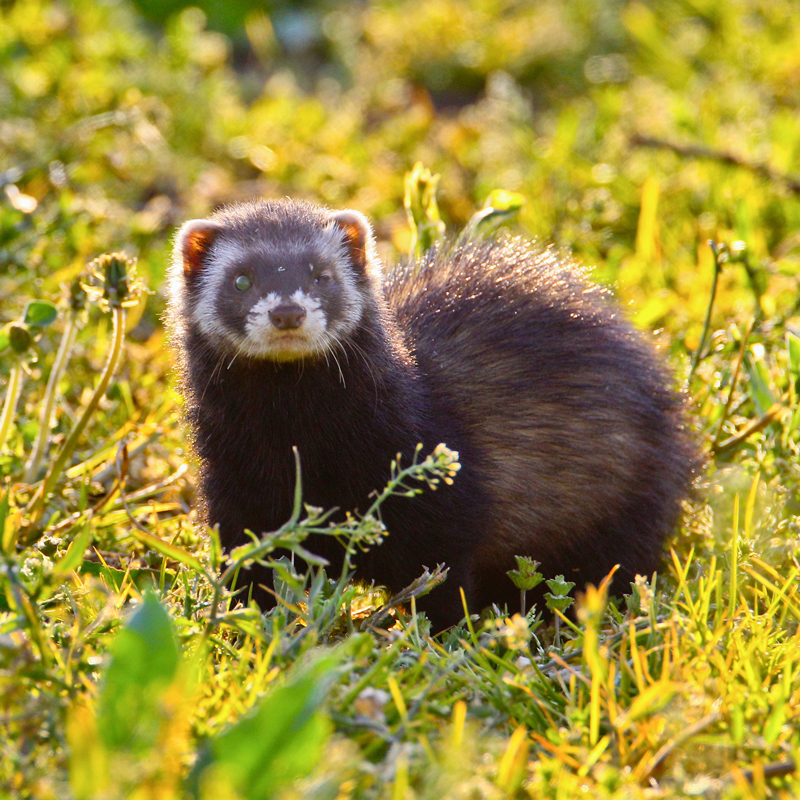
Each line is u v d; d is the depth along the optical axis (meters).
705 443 8.73
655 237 11.90
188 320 7.35
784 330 9.72
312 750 4.17
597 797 4.57
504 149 15.71
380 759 4.78
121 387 9.03
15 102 15.42
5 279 10.64
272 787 4.16
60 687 5.02
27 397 9.15
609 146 15.27
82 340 9.77
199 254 7.41
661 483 8.09
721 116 16.95
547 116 18.88
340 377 6.94
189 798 4.29
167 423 8.94
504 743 4.96
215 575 5.77
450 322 7.91
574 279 8.50
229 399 7.10
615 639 5.95
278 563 5.56
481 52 20.50
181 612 6.08
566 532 8.04
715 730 5.21
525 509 7.83
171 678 4.41
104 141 14.47
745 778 4.77
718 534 7.77
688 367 9.39
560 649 6.12
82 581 6.45
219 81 18.48
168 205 13.87
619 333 8.23
